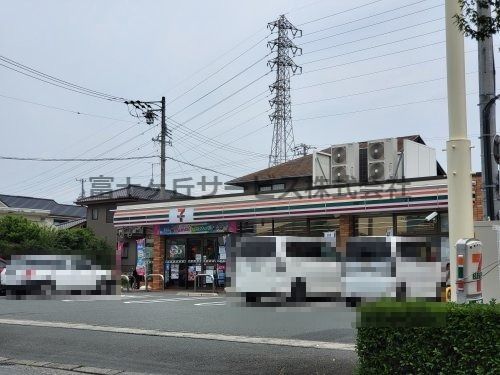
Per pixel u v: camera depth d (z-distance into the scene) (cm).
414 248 1427
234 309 1478
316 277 1530
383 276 1358
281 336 1026
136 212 2841
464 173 744
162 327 1174
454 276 723
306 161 3222
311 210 2244
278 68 4650
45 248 3416
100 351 941
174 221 2669
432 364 536
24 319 1358
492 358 508
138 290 2705
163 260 2759
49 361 881
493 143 1028
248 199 2445
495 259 874
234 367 802
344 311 1366
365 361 576
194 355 884
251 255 1638
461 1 706
